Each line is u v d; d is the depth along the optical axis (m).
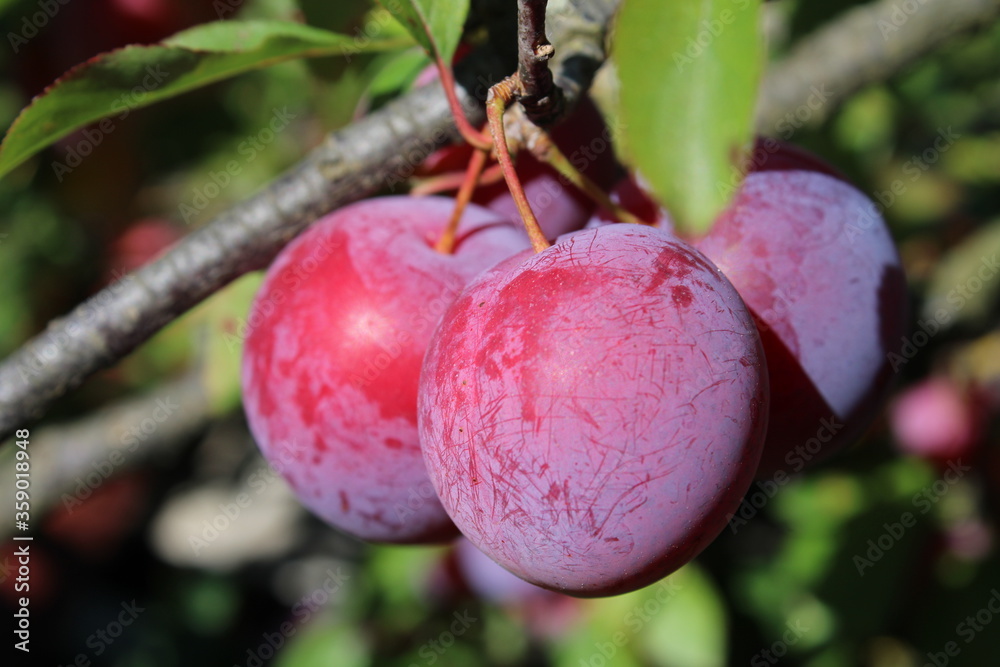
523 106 0.23
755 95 0.22
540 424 0.21
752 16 0.22
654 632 0.43
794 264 0.24
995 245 0.43
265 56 0.27
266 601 0.71
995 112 0.55
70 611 0.66
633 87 0.22
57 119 0.25
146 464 0.45
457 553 0.49
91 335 0.27
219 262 0.27
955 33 0.32
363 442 0.25
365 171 0.27
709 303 0.22
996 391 0.45
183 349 0.48
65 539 0.64
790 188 0.25
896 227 0.48
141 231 0.53
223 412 0.34
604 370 0.21
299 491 0.27
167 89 0.26
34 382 0.27
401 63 0.29
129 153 0.48
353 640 0.50
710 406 0.21
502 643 0.51
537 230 0.22
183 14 0.40
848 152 0.43
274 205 0.27
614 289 0.21
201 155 0.49
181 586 0.70
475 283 0.23
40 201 0.51
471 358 0.22
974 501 0.43
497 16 0.25
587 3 0.24
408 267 0.25
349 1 0.30
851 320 0.24
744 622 0.46
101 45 0.40
